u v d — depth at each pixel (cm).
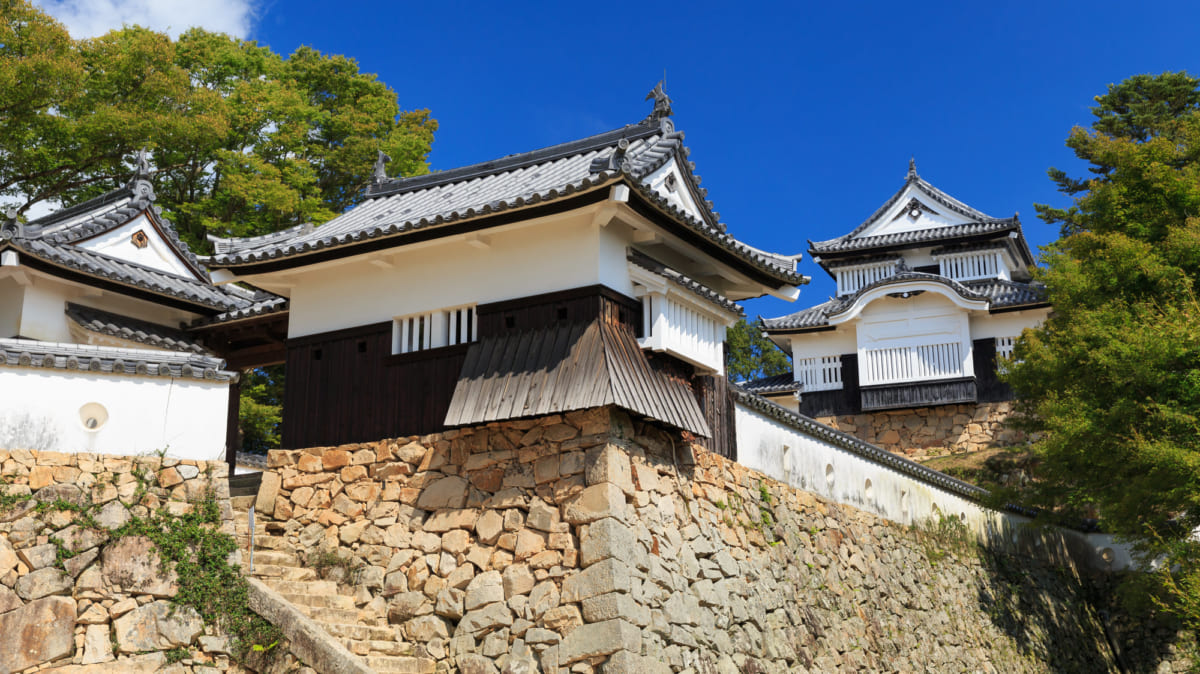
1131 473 1788
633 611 1099
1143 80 3319
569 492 1161
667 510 1237
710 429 1395
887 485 1877
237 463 1988
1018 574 2202
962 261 3156
